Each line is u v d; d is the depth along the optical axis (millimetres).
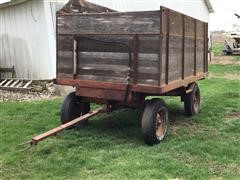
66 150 5848
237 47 26516
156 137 6160
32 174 5008
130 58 6039
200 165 5250
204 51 8633
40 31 11547
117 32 6117
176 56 6555
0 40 12906
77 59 6582
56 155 5633
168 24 5984
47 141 6273
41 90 10883
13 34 12422
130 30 5988
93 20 6336
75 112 7031
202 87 12094
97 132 6809
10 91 11117
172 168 5109
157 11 5719
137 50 5953
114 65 6234
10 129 7000
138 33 5918
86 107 7324
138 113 8219
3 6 12234
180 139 6465
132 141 6324
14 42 12438
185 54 7105
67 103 6891
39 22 11500
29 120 7699
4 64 12875
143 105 6430
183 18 6789
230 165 5281
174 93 7473
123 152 5727
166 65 6051
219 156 5598
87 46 6465
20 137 6520
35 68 11945
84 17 6414
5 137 6520
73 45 6562
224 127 7266
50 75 11516
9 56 12688
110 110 6742
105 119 7734
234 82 13336
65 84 6719
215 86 12344
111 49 6227
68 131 6824
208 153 5719
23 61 12273
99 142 6207
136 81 6016
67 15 6570
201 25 8203
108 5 13500
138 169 5094
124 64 6133
